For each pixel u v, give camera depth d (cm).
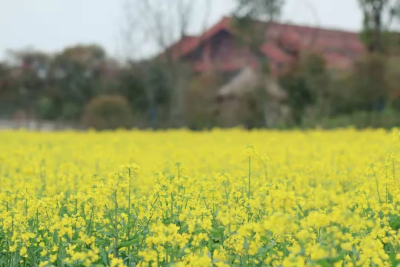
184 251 576
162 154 1695
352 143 1923
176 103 4706
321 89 3872
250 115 4031
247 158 849
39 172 1173
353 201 805
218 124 4106
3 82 5900
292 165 1207
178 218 705
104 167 1273
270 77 4228
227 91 4222
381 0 4134
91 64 5925
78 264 614
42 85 5981
